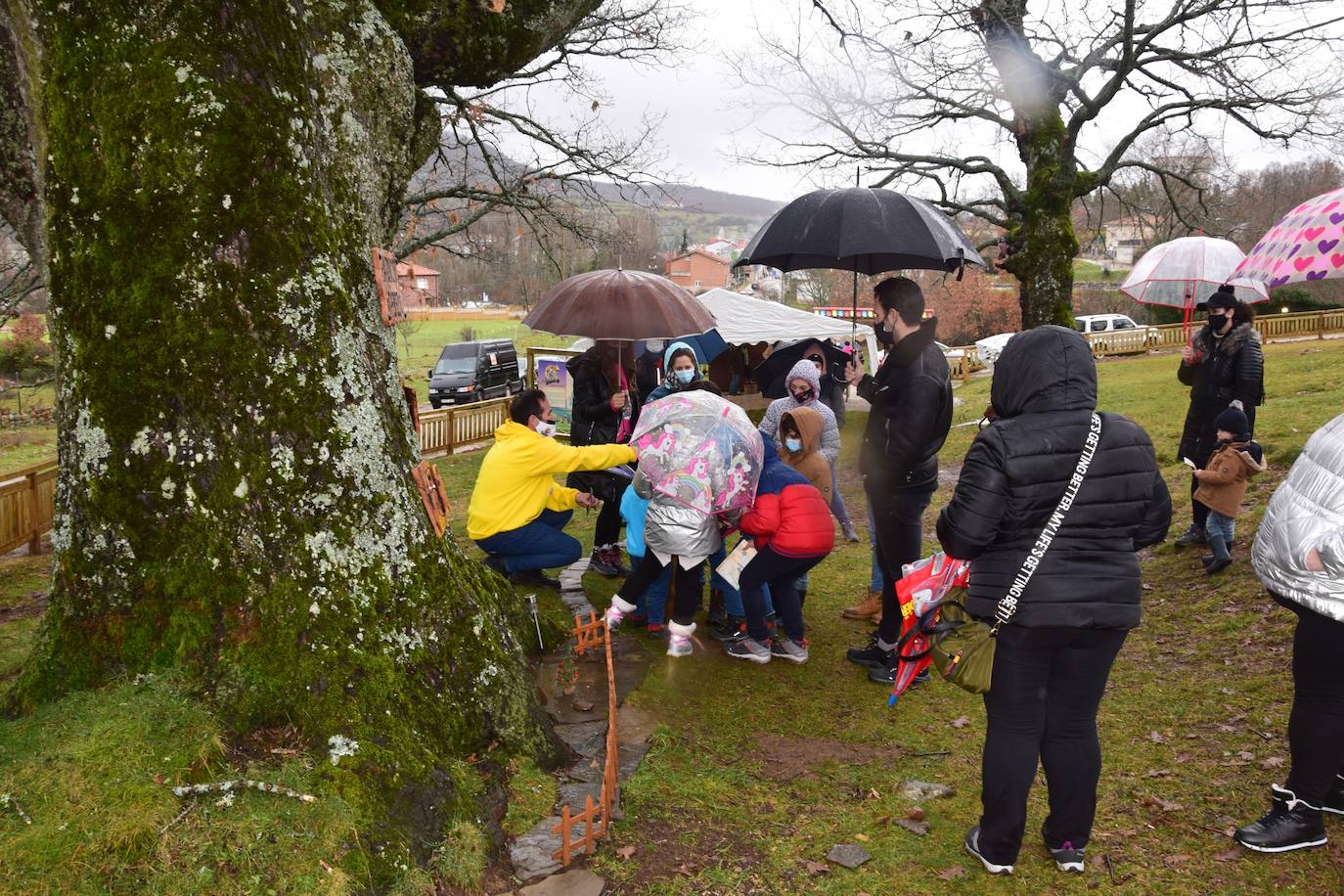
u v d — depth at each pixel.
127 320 2.89
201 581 2.91
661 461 4.70
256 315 2.96
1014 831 2.98
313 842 2.48
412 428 3.72
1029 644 2.84
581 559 7.06
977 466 2.81
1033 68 11.61
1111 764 3.82
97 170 2.89
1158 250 6.79
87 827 2.33
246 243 2.95
